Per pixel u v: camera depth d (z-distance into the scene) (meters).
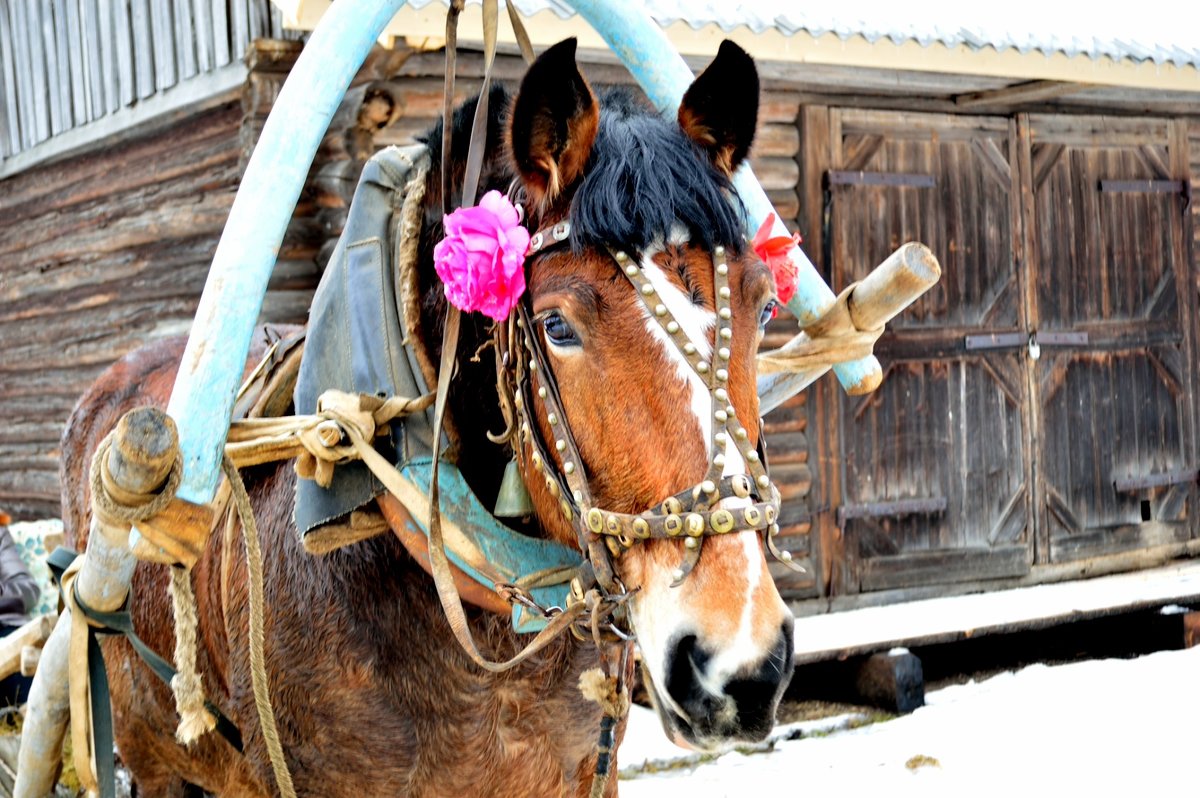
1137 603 6.10
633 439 1.46
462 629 1.61
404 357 1.83
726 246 1.52
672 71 2.10
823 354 2.06
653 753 4.56
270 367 2.16
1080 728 4.75
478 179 1.78
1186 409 7.34
